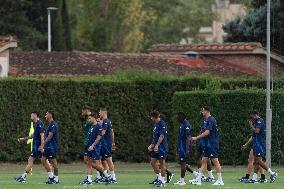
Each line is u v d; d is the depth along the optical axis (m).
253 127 75.31
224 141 103.69
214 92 103.44
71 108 107.25
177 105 104.94
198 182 73.44
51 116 74.94
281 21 137.75
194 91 103.69
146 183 76.12
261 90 104.19
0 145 104.75
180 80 110.50
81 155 107.75
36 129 75.00
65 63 128.12
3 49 116.50
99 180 75.62
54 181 75.25
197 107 103.19
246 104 103.50
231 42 148.62
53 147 74.75
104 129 74.44
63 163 107.12
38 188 70.00
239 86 113.25
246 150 103.69
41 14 185.00
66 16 186.00
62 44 182.00
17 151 105.06
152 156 72.31
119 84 109.31
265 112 103.69
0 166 102.69
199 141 73.44
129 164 108.25
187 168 75.00
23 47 178.62
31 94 105.62
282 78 115.62
